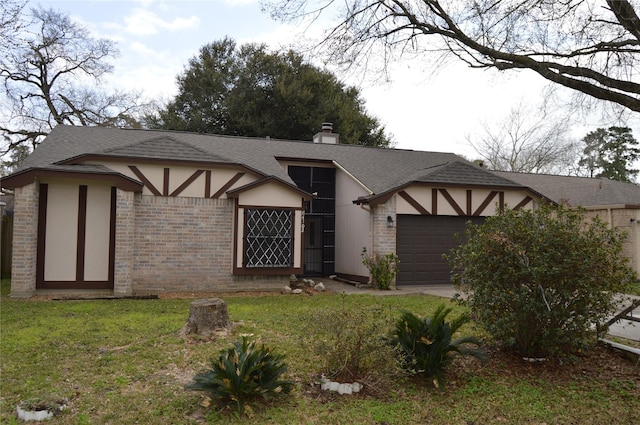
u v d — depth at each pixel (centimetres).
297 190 1284
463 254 639
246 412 443
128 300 1079
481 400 504
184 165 1222
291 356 620
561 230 584
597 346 681
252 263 1247
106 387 509
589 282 559
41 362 588
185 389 465
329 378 516
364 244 1481
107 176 1117
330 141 2003
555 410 483
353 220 1564
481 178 1515
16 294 1073
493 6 703
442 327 549
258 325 799
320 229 1716
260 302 1077
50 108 2564
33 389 499
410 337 547
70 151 1248
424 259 1475
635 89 598
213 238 1239
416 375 552
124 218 1131
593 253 567
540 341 597
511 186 1519
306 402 479
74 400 473
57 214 1141
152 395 488
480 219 1527
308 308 988
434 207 1469
